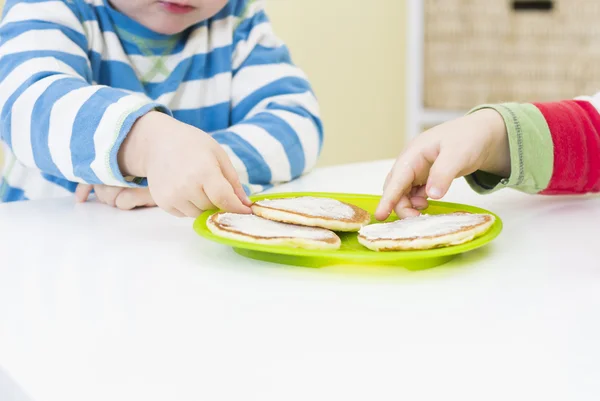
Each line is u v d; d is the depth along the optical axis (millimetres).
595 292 398
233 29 1005
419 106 1951
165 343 323
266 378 286
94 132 618
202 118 991
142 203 644
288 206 534
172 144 573
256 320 354
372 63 1948
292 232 477
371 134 1989
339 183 782
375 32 1940
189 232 553
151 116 612
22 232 551
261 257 471
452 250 445
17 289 404
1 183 1017
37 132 669
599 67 1801
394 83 2004
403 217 560
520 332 336
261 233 470
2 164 1126
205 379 285
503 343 322
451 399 266
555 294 395
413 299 387
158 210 642
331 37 1847
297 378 285
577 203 658
